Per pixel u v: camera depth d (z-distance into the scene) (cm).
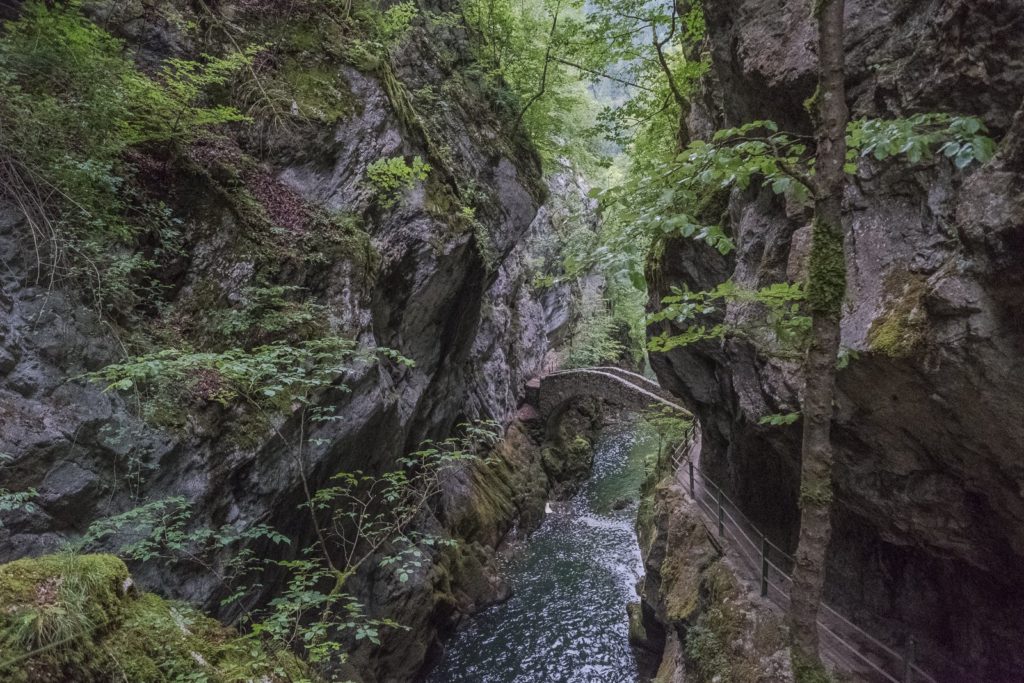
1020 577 471
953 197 446
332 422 786
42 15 636
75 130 647
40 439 534
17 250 579
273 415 708
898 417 469
